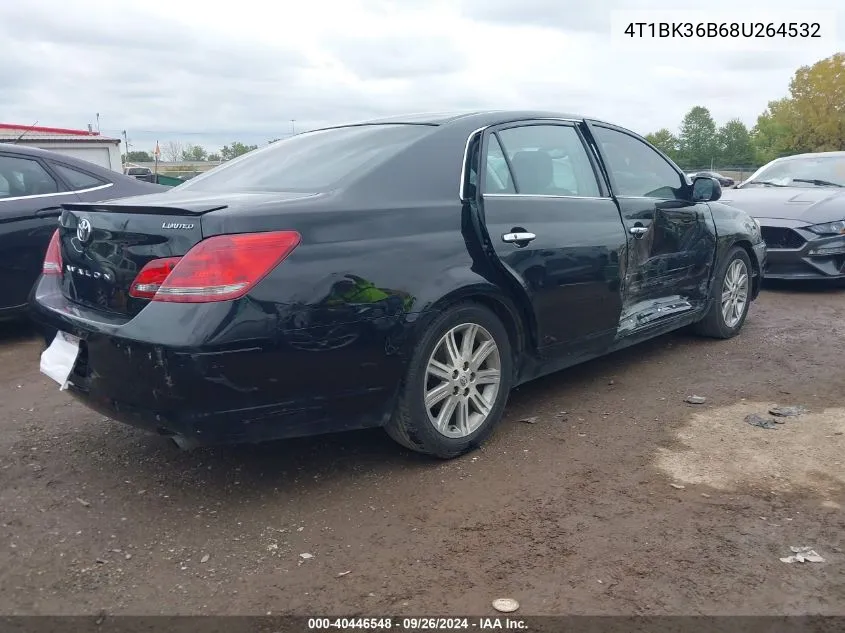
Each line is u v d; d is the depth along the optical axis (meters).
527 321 3.89
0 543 2.93
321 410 3.11
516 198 3.88
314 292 2.99
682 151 67.12
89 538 2.97
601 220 4.34
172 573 2.73
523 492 3.31
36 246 5.95
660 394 4.60
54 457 3.73
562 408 4.37
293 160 3.89
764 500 3.20
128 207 3.08
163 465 3.64
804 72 48.88
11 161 5.97
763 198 8.38
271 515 3.14
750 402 4.43
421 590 2.61
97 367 3.04
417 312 3.28
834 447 3.74
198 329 2.78
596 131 4.69
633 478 3.43
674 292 5.12
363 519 3.10
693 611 2.46
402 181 3.47
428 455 3.64
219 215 2.87
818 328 6.25
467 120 3.92
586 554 2.81
